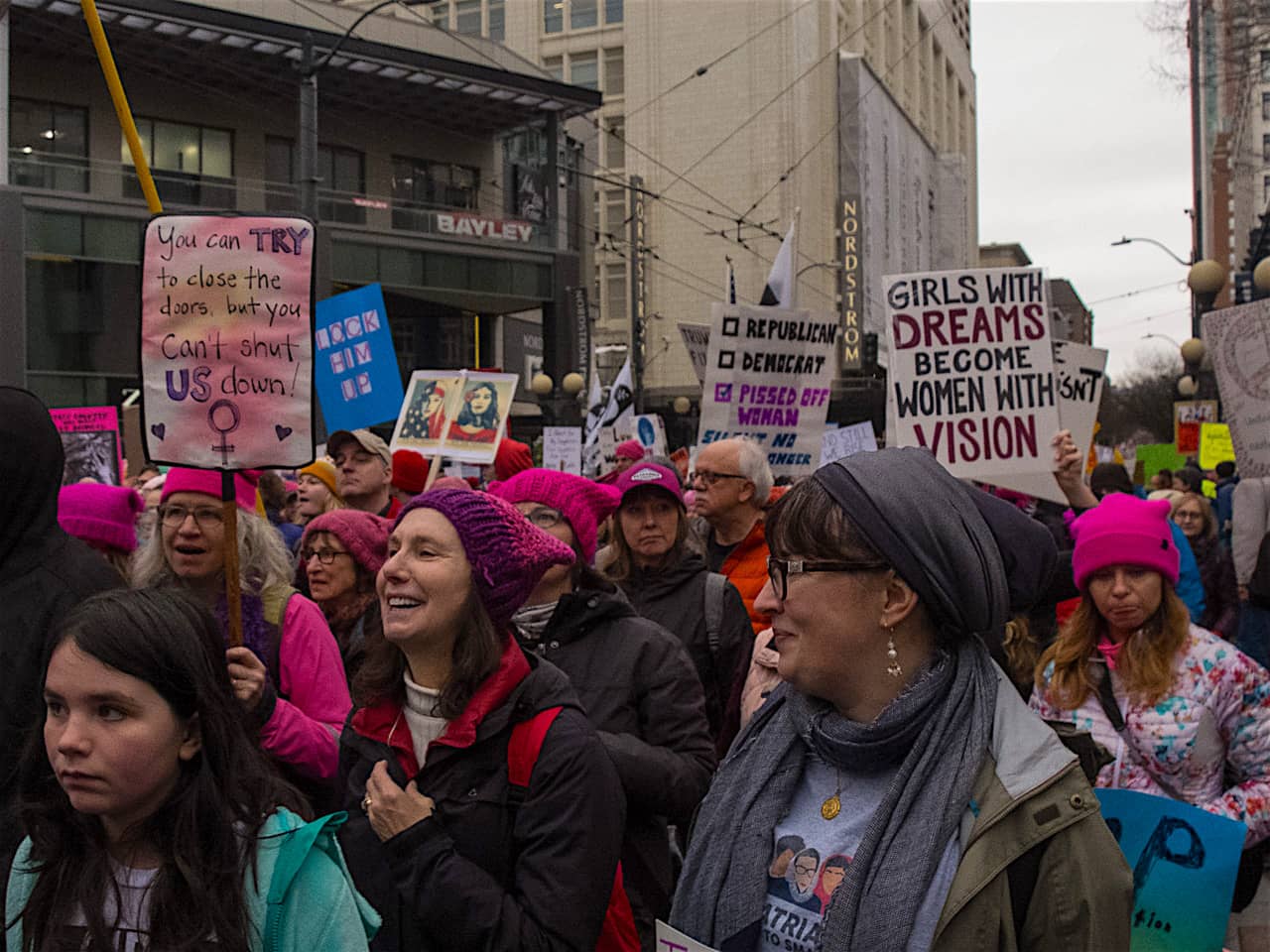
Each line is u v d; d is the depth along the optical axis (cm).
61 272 2934
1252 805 344
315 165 1642
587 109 3506
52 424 304
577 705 283
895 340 631
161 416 336
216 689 214
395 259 3312
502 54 3653
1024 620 417
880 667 210
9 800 276
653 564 501
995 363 625
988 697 205
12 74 2889
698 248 5525
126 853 212
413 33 3425
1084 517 385
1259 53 1734
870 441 900
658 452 1419
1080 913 189
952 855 194
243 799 212
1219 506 1204
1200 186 3064
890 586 207
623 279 5669
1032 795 194
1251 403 723
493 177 3659
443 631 274
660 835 361
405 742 280
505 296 3497
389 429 2900
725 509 560
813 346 810
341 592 472
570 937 260
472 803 270
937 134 7875
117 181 2912
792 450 807
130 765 205
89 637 205
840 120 5772
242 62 3055
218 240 338
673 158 5569
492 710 274
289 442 335
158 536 402
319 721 373
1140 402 7419
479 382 849
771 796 220
